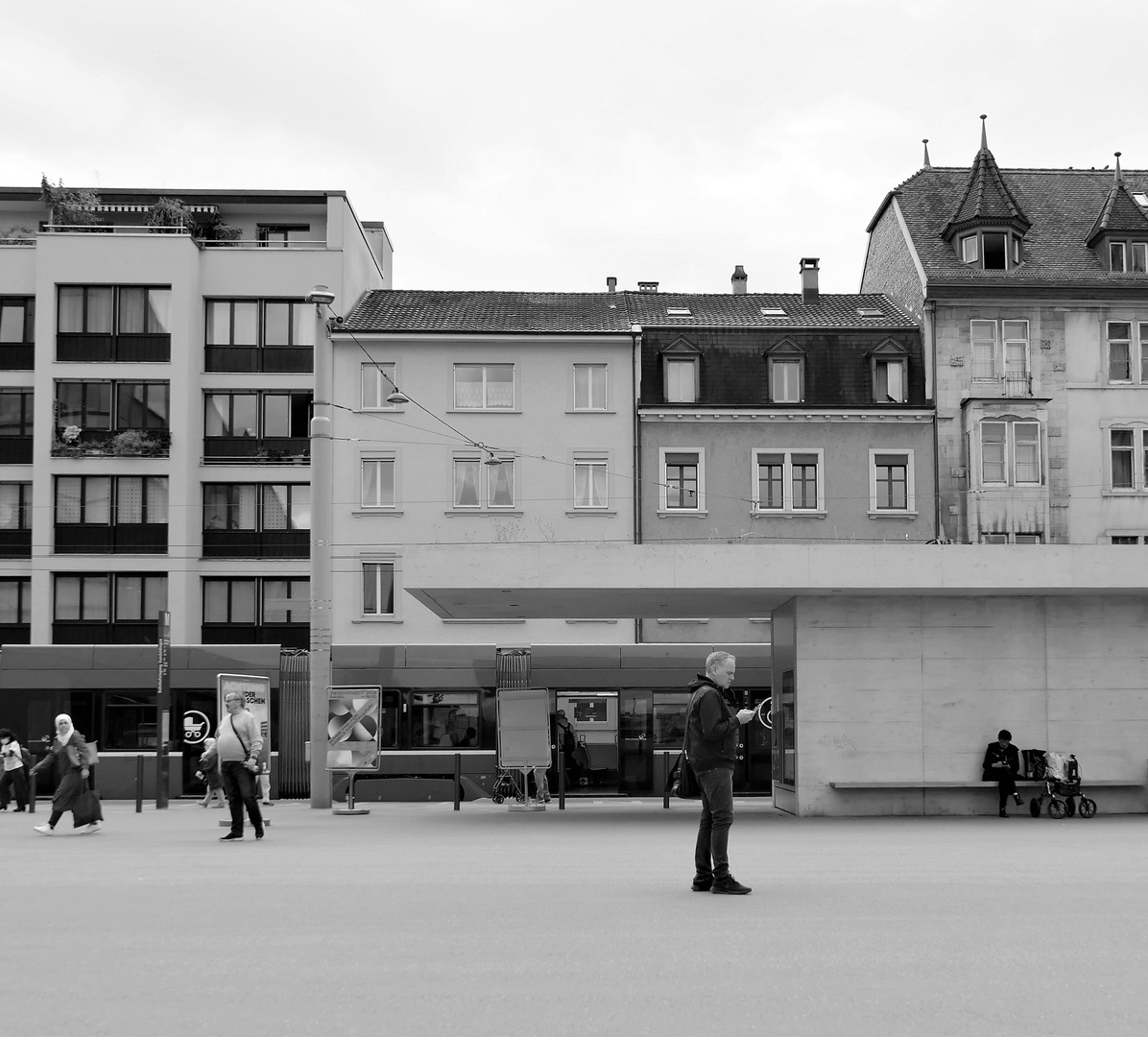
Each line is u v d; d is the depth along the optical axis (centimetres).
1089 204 5222
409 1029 659
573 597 2519
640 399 4681
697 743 1151
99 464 4856
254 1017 688
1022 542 4578
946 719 2456
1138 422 4662
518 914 1034
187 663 3416
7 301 4981
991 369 4688
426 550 2344
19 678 3409
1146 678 2475
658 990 745
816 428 4662
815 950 866
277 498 4962
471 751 3391
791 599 2511
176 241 4925
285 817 2495
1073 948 872
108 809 2870
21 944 910
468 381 4694
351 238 5159
